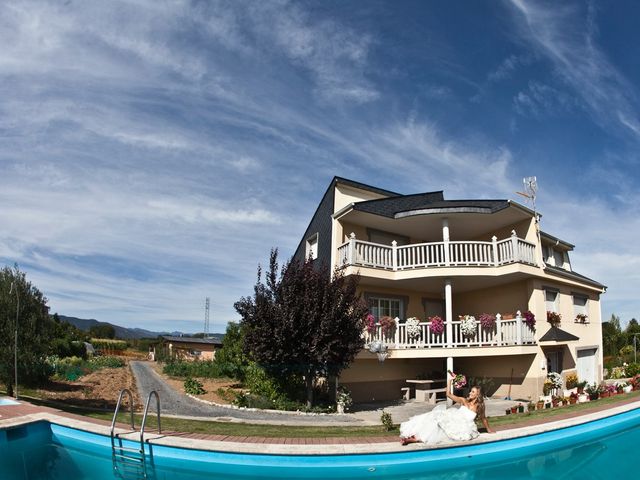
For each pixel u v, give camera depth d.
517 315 17.92
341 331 14.67
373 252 18.30
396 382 19.22
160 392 19.25
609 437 11.27
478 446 9.09
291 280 15.12
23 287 15.13
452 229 21.20
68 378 21.61
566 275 21.36
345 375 17.77
